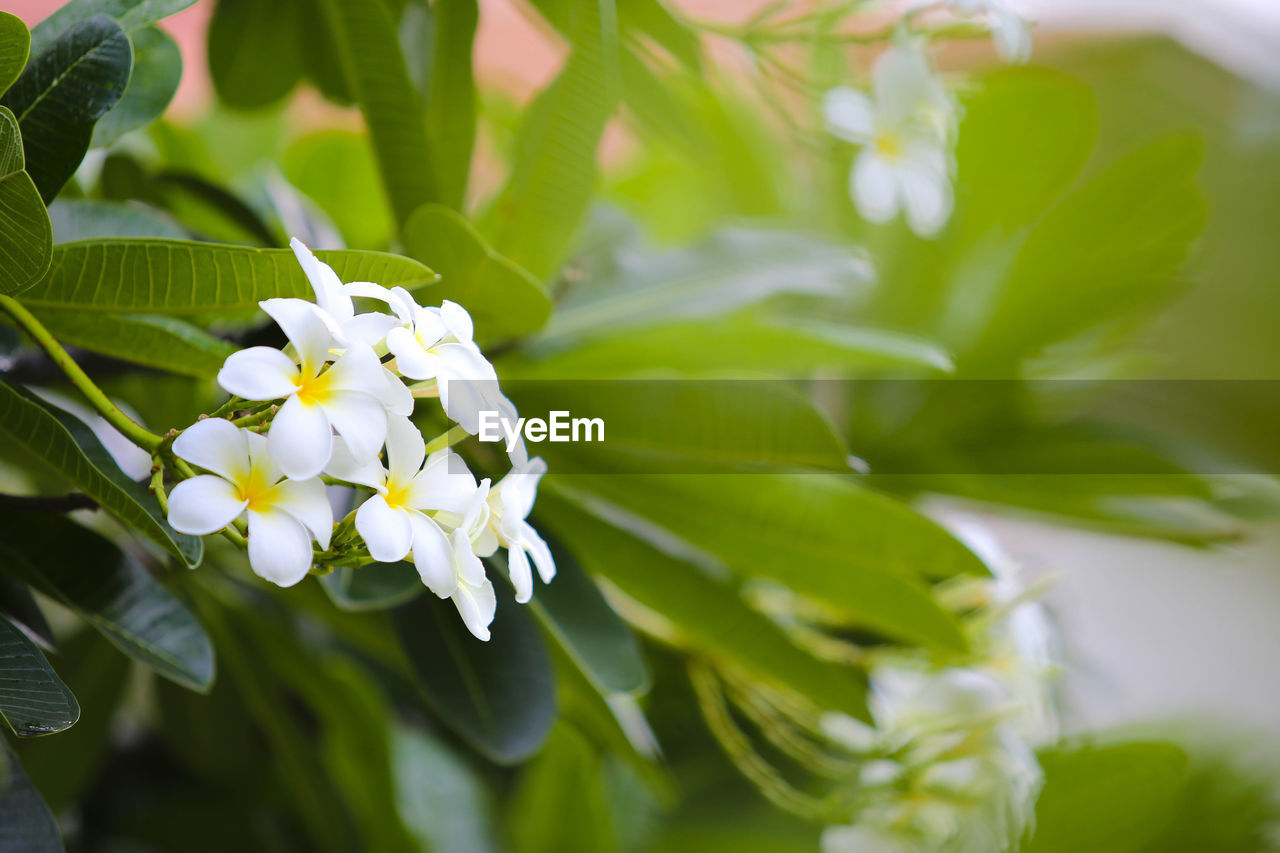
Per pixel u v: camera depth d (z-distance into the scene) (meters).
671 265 1.47
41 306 0.98
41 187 0.96
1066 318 1.70
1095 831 1.33
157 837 1.81
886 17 1.50
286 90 1.65
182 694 1.78
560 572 1.21
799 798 1.48
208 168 1.74
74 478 0.93
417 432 0.89
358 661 1.83
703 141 1.60
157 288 0.96
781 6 1.33
